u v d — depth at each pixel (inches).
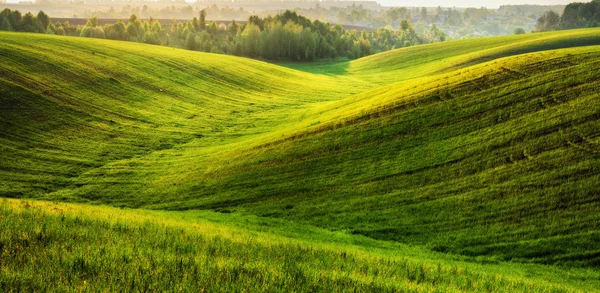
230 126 2465.6
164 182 1620.3
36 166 1686.8
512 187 1196.5
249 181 1514.5
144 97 2691.9
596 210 1058.1
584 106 1445.6
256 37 6628.9
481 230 1068.5
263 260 593.3
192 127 2393.0
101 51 3253.0
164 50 3988.7
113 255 487.5
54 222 659.4
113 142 2041.1
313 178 1461.6
